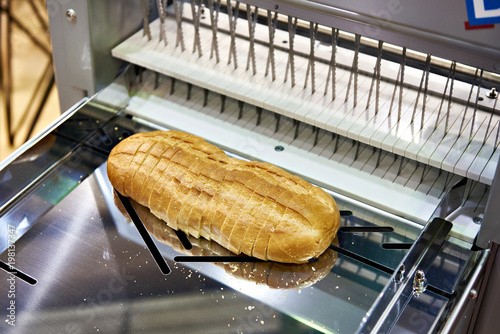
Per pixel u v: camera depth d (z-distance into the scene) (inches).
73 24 35.2
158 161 31.0
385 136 31.3
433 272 28.3
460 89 33.2
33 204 32.0
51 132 33.2
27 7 52.4
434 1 26.4
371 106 33.0
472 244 29.3
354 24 28.9
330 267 29.1
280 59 35.9
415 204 31.3
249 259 29.3
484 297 30.5
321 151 34.1
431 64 33.7
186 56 36.2
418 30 27.4
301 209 28.7
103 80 37.4
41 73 55.0
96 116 35.6
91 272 28.8
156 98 37.4
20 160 31.9
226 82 34.4
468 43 26.6
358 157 33.7
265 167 30.7
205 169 30.2
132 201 32.0
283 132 35.1
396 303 26.6
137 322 26.9
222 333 26.4
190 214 29.5
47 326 26.8
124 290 28.1
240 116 36.1
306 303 27.6
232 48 34.8
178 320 26.9
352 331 26.7
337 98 33.5
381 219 31.1
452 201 30.4
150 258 29.4
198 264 29.2
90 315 27.1
